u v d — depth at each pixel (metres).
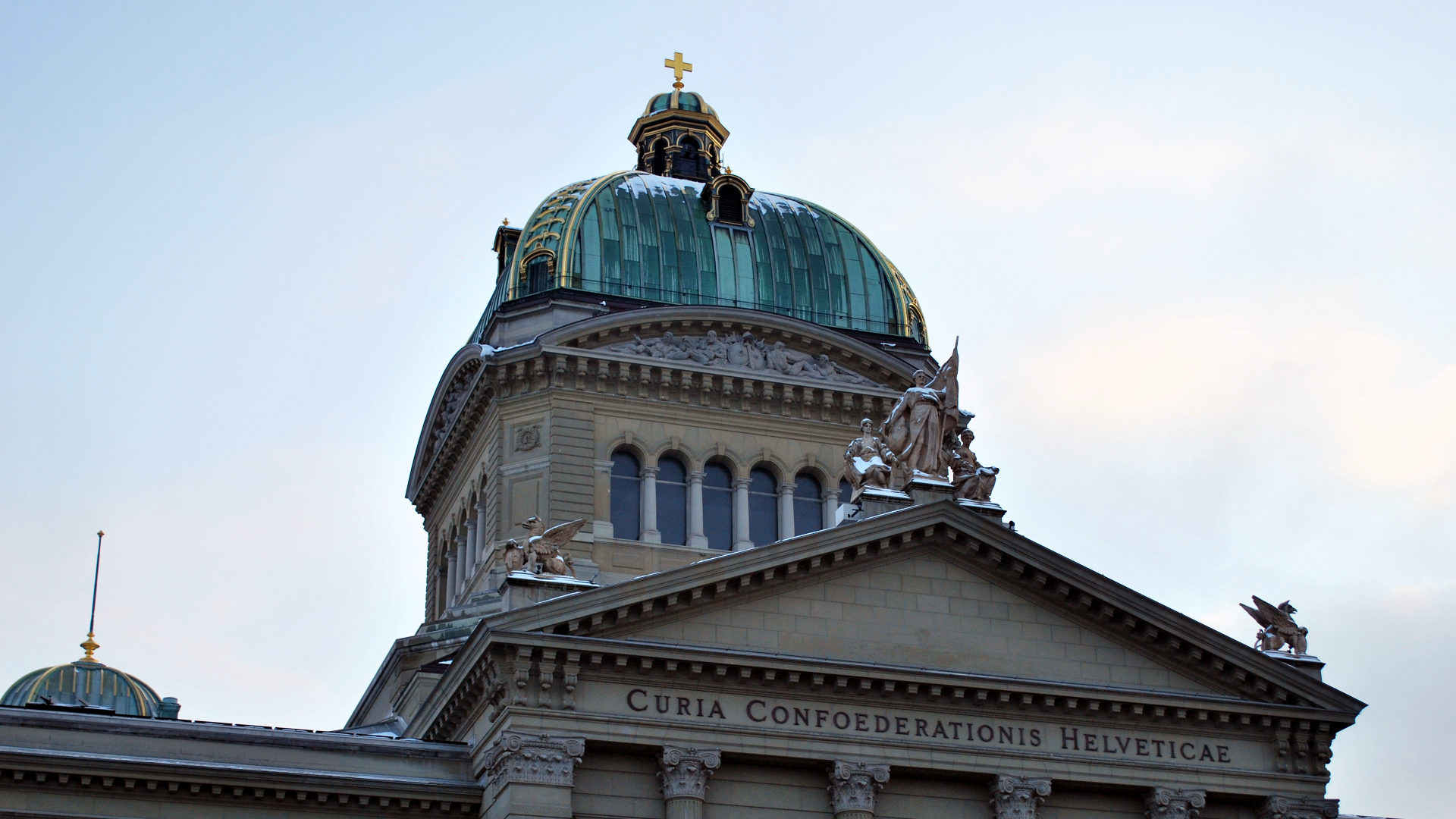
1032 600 55.50
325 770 53.22
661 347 68.88
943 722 53.34
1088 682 54.88
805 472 69.69
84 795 51.25
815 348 70.62
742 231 74.50
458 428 71.75
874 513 54.69
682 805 50.22
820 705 52.53
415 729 58.56
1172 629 55.31
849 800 51.53
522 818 48.75
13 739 51.41
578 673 50.56
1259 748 55.91
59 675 76.19
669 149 80.44
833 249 75.44
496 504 67.12
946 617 54.47
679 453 68.19
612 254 72.06
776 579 53.06
